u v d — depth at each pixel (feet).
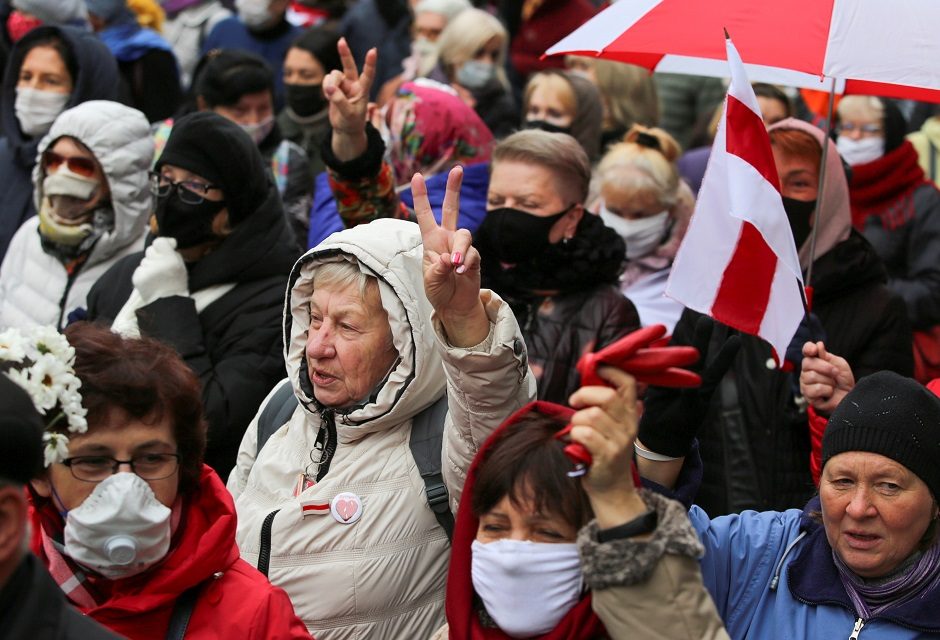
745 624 17.39
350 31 49.03
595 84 38.32
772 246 18.75
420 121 31.60
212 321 24.17
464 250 16.48
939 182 40.73
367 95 24.09
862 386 16.83
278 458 19.84
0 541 11.49
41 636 11.64
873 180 34.88
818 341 22.48
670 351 13.44
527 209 24.84
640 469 16.58
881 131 35.42
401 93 32.35
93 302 26.22
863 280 25.25
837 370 20.48
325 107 38.93
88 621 12.17
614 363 13.53
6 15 44.62
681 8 21.16
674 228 30.91
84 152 27.81
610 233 25.34
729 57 18.67
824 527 17.39
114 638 12.10
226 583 15.99
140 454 15.55
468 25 39.50
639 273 30.81
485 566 14.83
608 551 13.47
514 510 14.82
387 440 19.13
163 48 42.19
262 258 24.47
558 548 14.62
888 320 25.04
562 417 15.42
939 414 16.55
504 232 24.88
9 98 34.24
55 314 28.02
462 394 17.25
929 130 41.27
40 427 11.88
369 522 18.58
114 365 15.47
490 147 32.53
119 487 15.11
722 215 18.78
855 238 25.55
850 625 16.63
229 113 34.32
